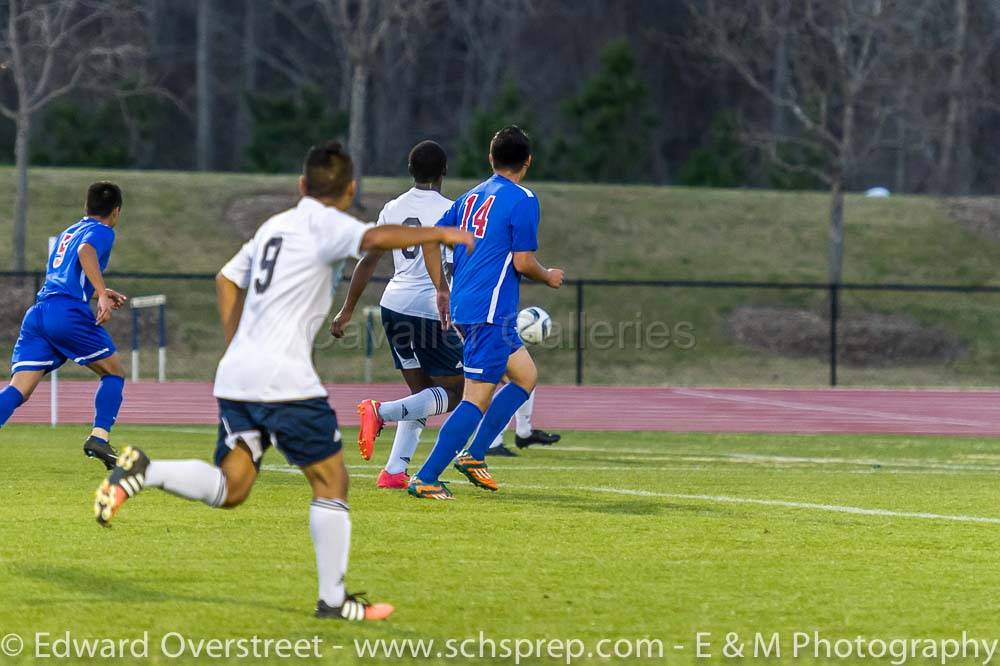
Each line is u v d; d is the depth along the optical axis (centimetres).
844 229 13412
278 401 1902
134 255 11812
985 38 14062
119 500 1841
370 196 13412
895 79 12462
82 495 3123
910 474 4078
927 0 12900
